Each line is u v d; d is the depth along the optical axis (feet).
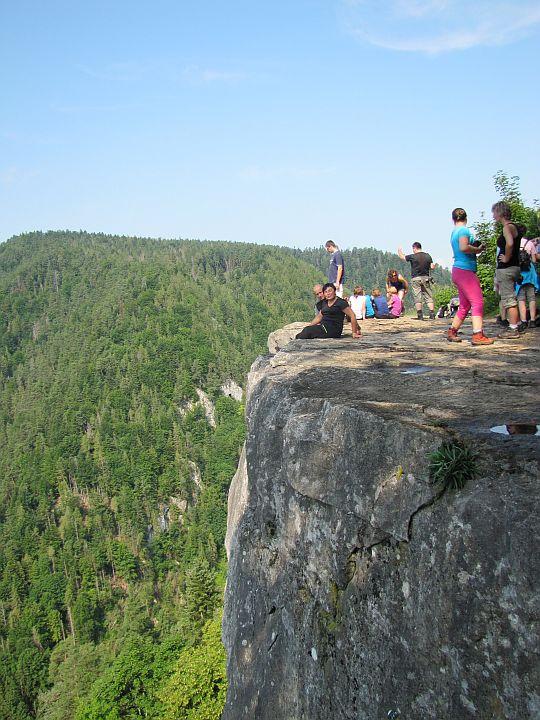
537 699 10.73
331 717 15.72
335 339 34.19
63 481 409.90
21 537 349.00
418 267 50.57
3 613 287.28
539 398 16.43
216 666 79.46
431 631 12.71
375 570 14.76
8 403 556.92
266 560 20.89
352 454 15.61
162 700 82.28
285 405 20.04
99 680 105.50
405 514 13.61
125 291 638.12
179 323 583.17
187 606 148.87
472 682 11.73
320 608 16.81
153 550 356.18
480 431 13.44
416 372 21.47
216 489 389.19
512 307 28.73
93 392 506.89
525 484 11.46
